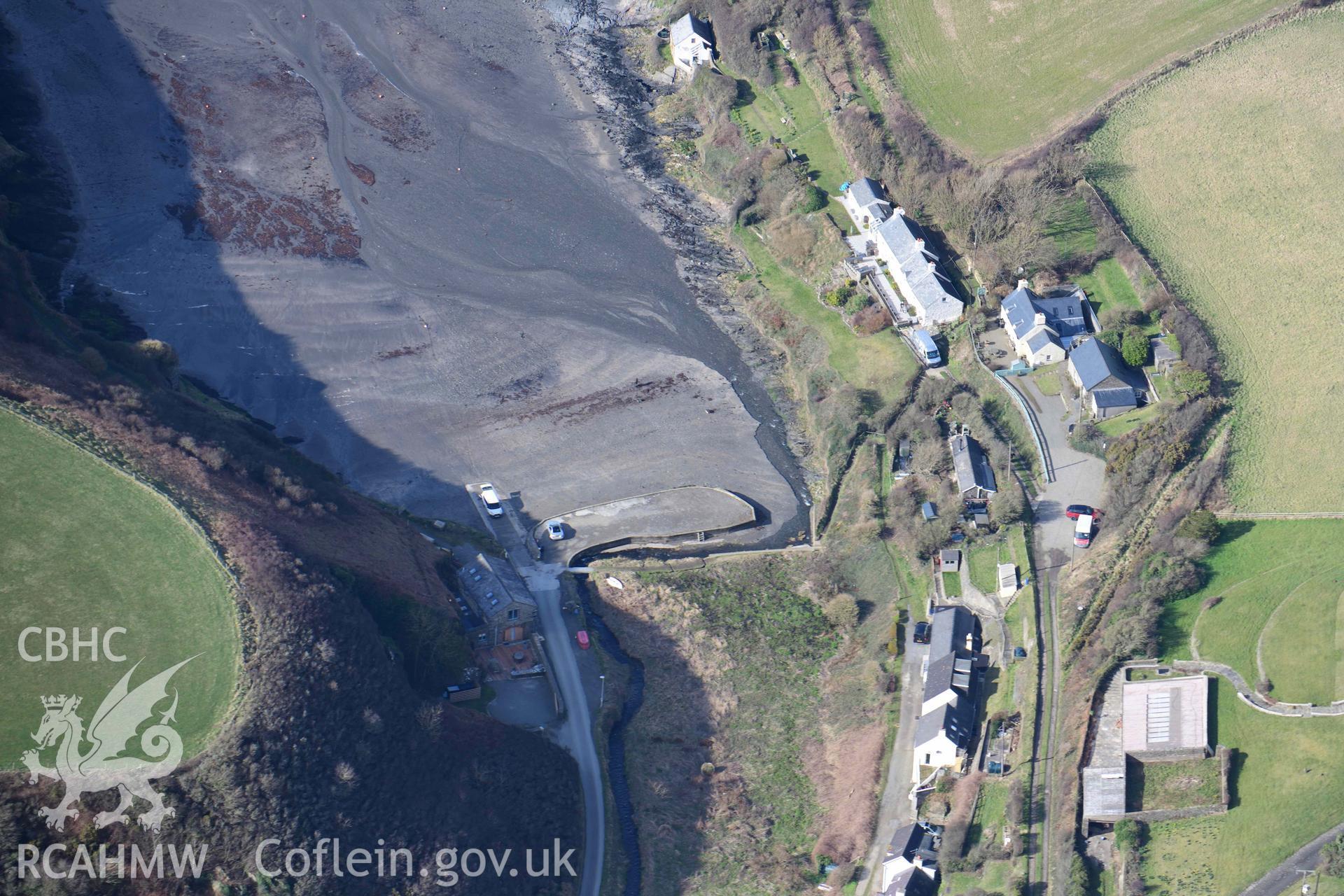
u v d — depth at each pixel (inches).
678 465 5093.5
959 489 4601.4
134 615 3567.9
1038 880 3425.2
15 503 3772.1
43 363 4244.6
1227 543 4104.3
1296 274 5000.0
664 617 4478.3
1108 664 3836.1
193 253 5703.7
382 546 4328.3
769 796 3939.5
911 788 3804.1
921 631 4224.9
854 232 5767.7
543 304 5757.9
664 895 3695.9
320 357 5418.3
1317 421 4443.9
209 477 4062.5
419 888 3447.3
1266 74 5905.5
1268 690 3666.3
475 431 5196.9
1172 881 3321.9
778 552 4744.1
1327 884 3225.9
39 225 5541.3
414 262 5890.8
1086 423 4692.4
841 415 5088.6
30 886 3093.0
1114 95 5940.0
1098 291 5157.5
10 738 3262.8
